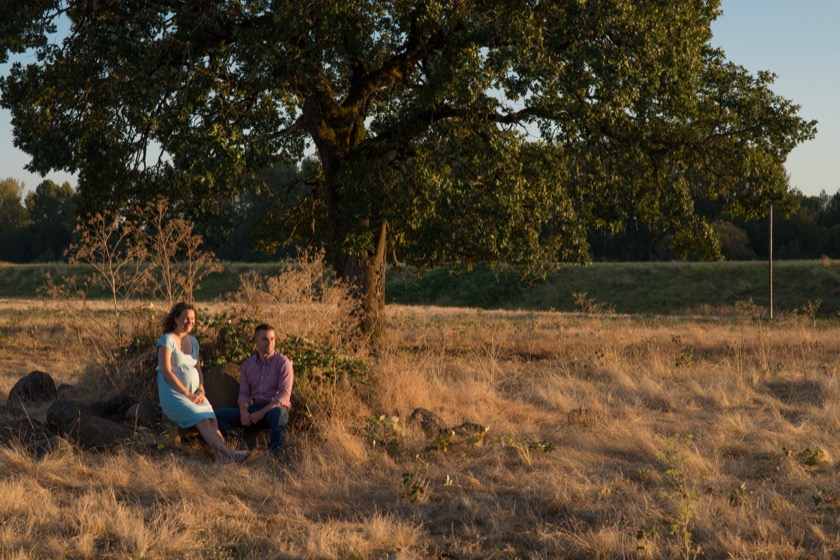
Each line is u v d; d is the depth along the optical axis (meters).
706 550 5.01
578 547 5.05
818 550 5.00
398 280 52.31
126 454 7.18
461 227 14.70
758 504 5.84
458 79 13.55
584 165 16.50
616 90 14.24
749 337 19.00
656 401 10.81
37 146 13.94
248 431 8.05
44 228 105.69
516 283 50.28
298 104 16.27
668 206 17.22
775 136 16.66
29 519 5.34
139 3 13.21
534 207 15.16
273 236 20.17
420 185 14.70
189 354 7.85
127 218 13.95
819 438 8.25
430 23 14.18
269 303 10.23
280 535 5.24
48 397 9.88
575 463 7.16
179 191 13.62
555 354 16.64
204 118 14.22
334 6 13.46
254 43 13.35
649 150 16.89
